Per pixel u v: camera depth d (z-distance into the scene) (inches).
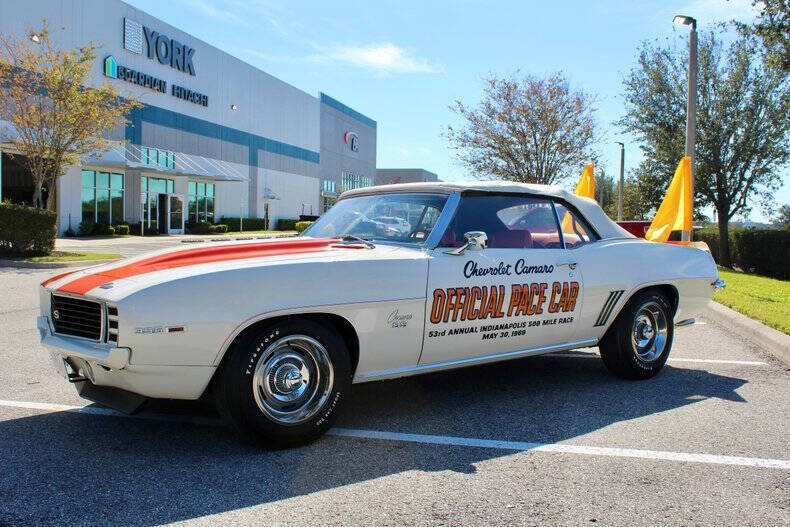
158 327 125.0
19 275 520.7
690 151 572.7
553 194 197.2
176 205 1491.1
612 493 120.7
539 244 188.9
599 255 198.2
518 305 175.8
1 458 133.3
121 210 1305.4
